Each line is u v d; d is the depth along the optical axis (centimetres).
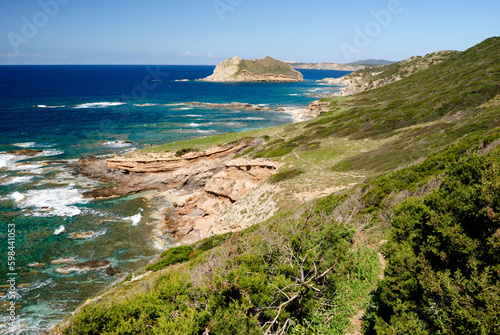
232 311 607
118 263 2366
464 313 416
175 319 612
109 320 659
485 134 1753
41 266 2267
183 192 4094
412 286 527
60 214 3177
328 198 1908
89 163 4434
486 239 487
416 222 628
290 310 623
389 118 4194
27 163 4538
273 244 828
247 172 3603
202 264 1033
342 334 586
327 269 705
